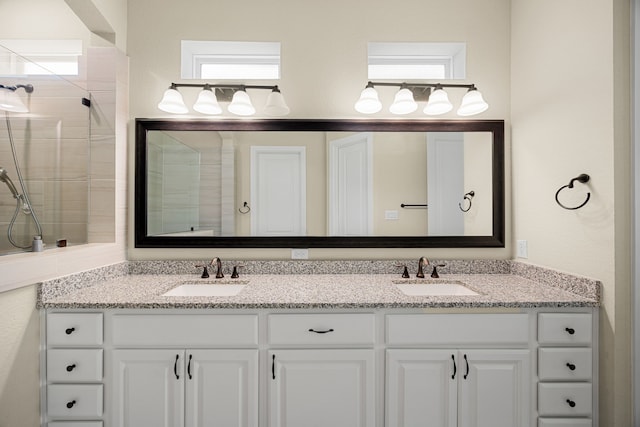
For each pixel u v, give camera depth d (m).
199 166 1.86
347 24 1.88
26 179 1.52
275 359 1.32
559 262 1.53
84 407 1.29
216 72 2.02
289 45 1.88
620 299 1.26
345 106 1.89
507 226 1.89
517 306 1.32
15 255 1.34
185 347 1.31
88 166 1.74
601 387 1.32
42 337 1.30
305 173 1.87
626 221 1.25
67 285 1.42
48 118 1.60
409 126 1.88
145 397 1.30
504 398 1.33
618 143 1.25
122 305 1.30
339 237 1.87
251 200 1.86
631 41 1.25
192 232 1.85
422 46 1.92
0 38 1.87
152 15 1.86
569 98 1.45
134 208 1.84
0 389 1.16
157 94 1.86
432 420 1.33
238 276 1.79
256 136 1.87
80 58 1.74
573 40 1.43
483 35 1.89
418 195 1.88
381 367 1.34
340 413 1.33
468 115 1.89
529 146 1.73
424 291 1.71
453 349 1.33
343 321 1.33
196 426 1.31
